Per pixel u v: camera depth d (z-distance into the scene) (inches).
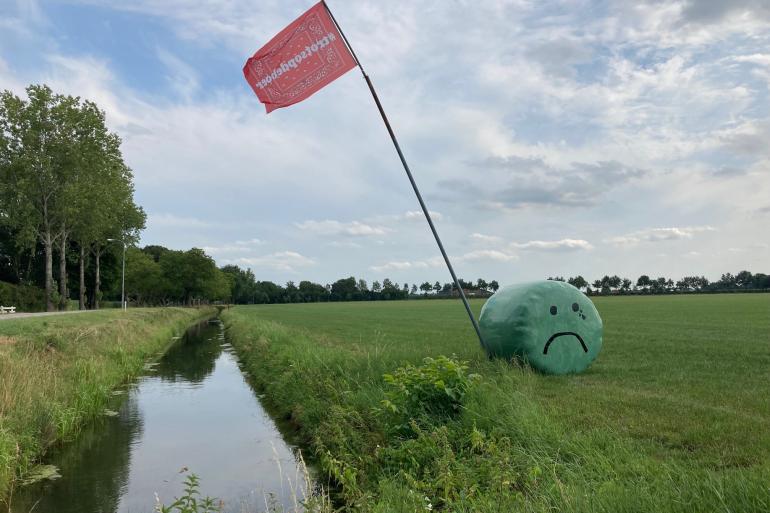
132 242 2514.8
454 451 299.0
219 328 1990.7
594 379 475.5
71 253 2331.4
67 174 1827.0
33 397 445.1
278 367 674.2
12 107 1749.5
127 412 557.0
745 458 255.3
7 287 1982.0
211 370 858.8
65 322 983.0
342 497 284.0
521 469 257.0
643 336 884.6
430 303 4343.0
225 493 332.2
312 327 1419.8
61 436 450.9
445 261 528.4
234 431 478.9
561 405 370.0
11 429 383.2
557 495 211.2
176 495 332.2
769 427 306.5
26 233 1808.6
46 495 336.5
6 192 1756.9
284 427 483.2
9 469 347.6
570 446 275.0
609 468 241.1
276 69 501.0
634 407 360.8
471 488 233.9
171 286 3671.3
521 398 341.7
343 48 501.4
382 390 408.8
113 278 2849.4
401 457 302.7
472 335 1069.1
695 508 185.3
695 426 311.6
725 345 732.7
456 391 360.8
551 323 506.0
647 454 267.0
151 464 392.8
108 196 1952.5
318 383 486.6
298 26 497.4
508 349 507.5
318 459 379.6
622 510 187.2
